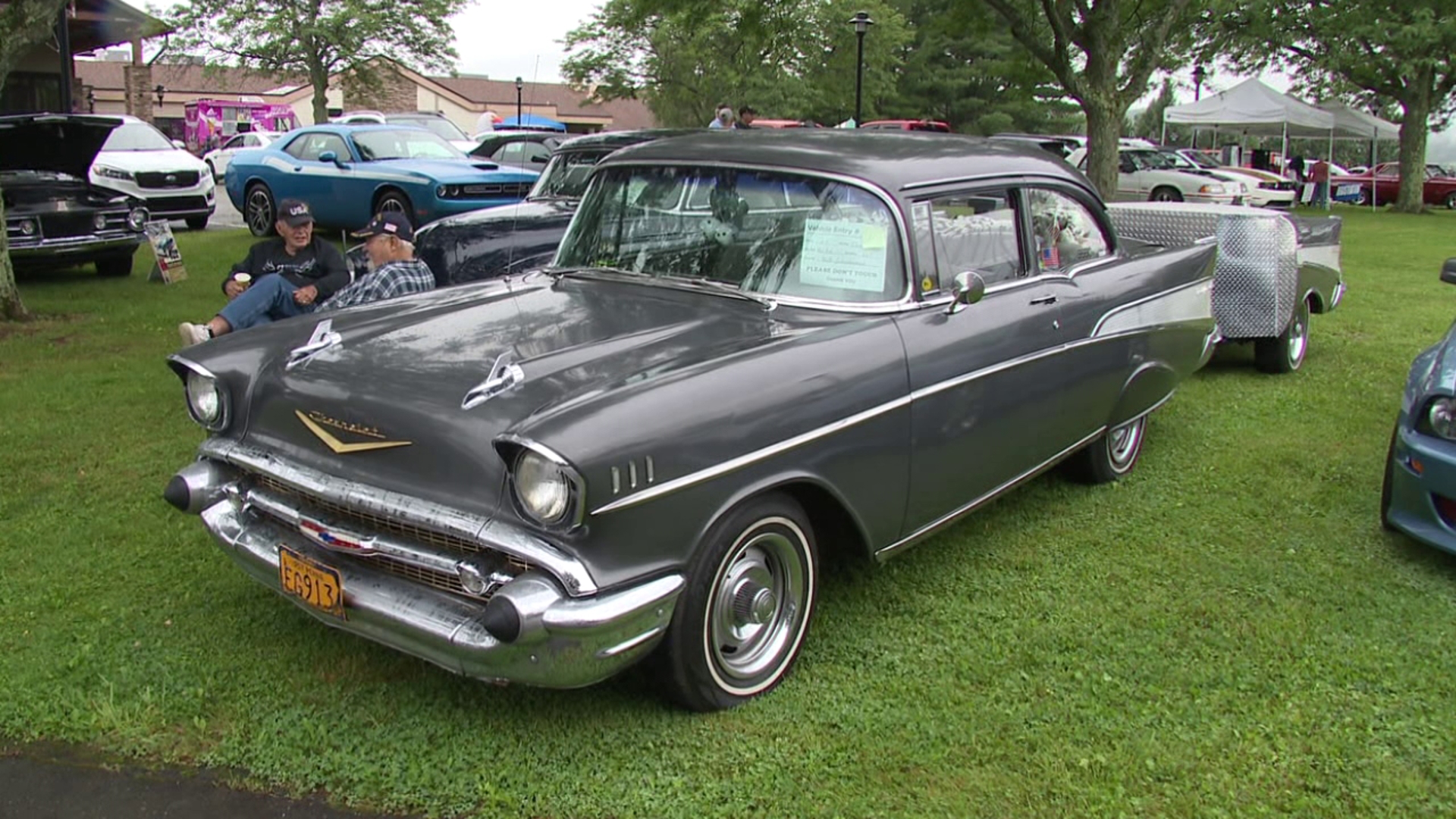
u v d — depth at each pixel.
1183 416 6.57
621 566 2.83
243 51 29.61
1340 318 10.01
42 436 5.70
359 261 6.57
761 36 18.25
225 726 3.15
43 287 10.49
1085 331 4.57
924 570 4.30
